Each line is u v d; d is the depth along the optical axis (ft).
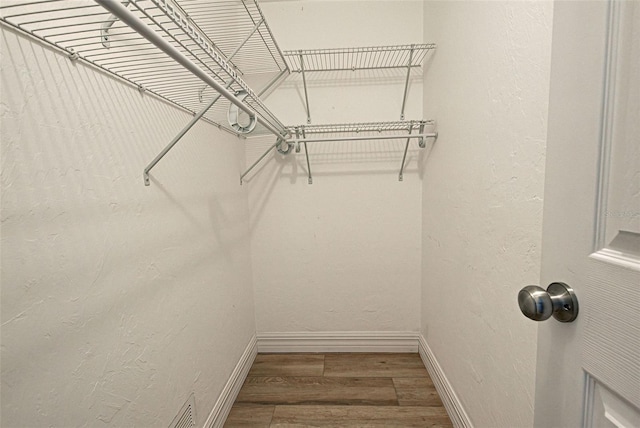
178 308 3.26
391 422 4.25
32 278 1.71
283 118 5.73
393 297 5.96
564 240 1.35
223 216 4.63
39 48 1.80
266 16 5.45
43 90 1.81
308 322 6.10
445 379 4.50
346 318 6.05
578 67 1.25
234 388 4.76
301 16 5.43
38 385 1.74
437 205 4.79
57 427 1.85
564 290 1.33
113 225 2.34
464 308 3.79
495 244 2.99
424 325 5.65
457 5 3.86
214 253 4.25
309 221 5.90
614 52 1.10
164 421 2.97
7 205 1.59
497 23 2.88
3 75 1.59
